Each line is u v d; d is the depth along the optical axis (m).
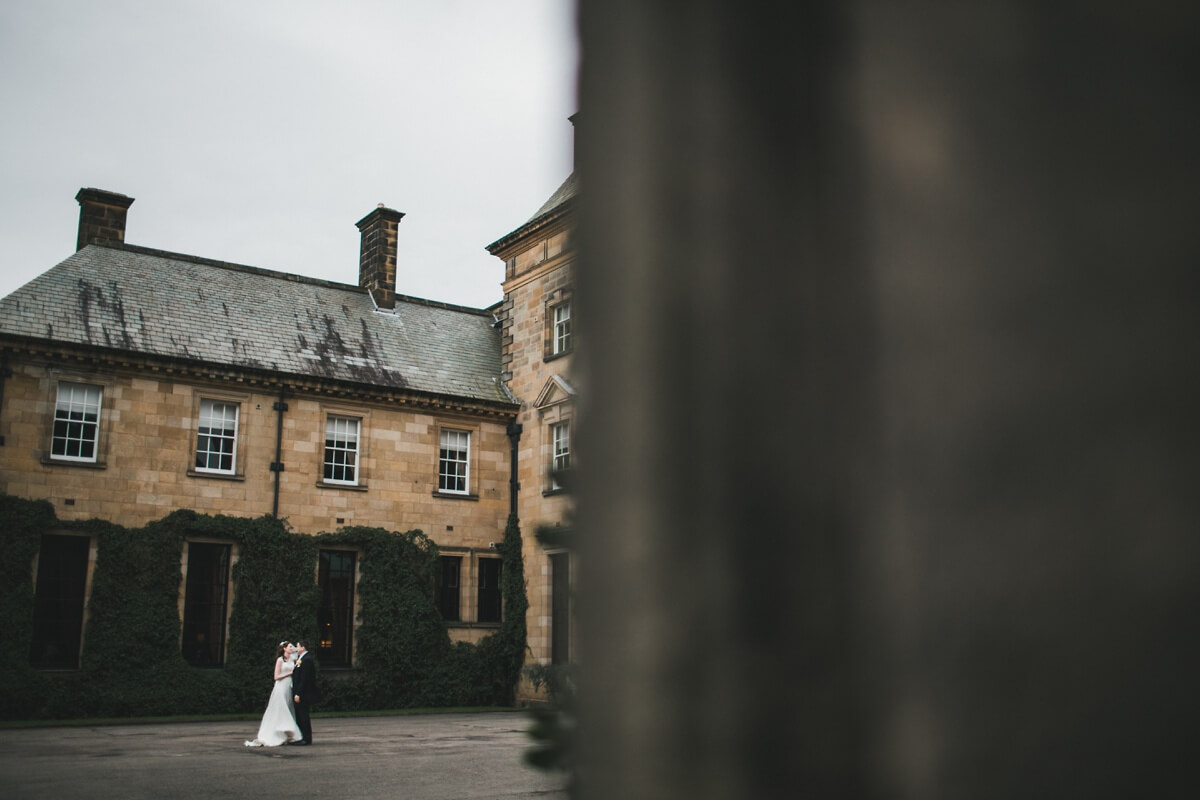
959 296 0.69
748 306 0.80
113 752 16.81
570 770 0.86
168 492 25.88
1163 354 0.61
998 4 0.71
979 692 0.64
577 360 0.93
